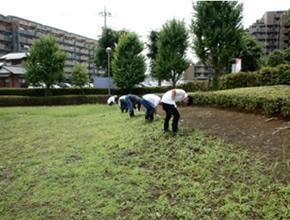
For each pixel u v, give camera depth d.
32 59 17.27
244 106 5.41
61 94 19.06
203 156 3.61
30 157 4.56
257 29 51.41
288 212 2.26
